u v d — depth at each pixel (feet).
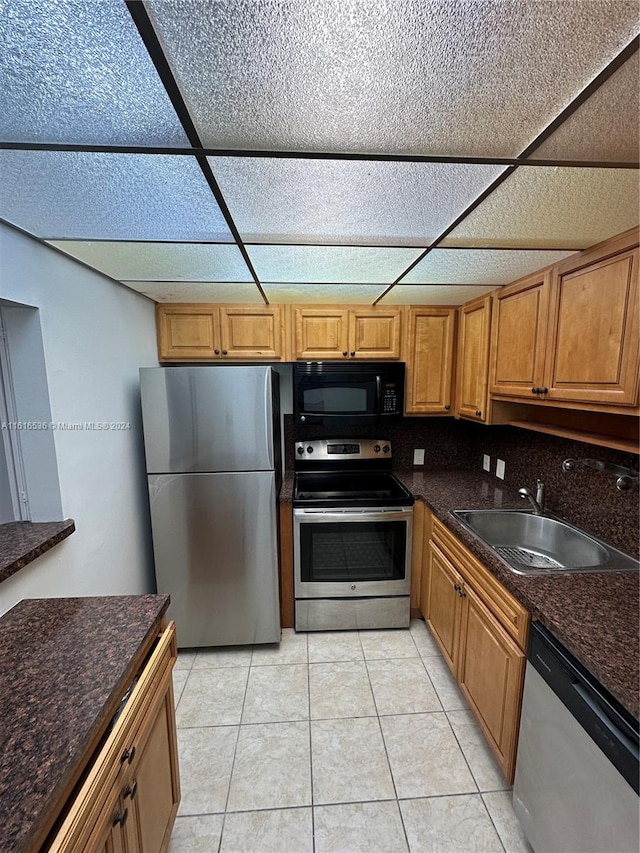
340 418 8.39
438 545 7.13
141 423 7.39
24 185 3.44
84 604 4.07
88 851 2.38
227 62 2.20
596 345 4.61
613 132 2.75
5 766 2.32
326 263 5.56
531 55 2.14
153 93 2.42
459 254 5.17
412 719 5.98
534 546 6.72
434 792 4.93
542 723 3.96
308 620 8.02
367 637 7.90
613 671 3.15
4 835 1.97
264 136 2.82
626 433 5.03
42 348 4.75
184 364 8.78
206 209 3.97
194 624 7.47
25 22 1.94
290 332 8.33
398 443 9.90
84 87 2.36
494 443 8.89
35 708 2.73
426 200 3.77
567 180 3.39
